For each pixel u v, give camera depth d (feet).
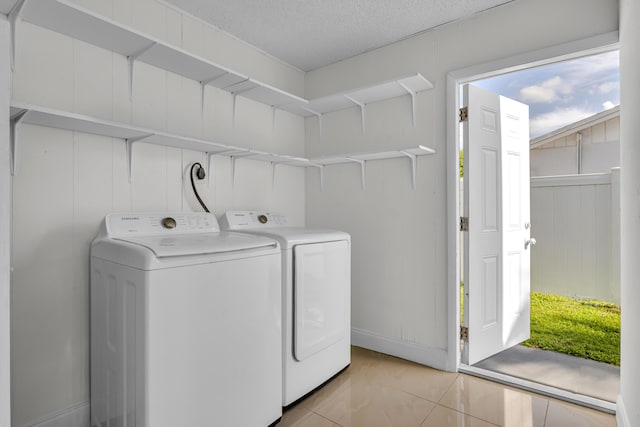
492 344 7.71
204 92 7.09
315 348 6.29
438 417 5.61
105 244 4.90
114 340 4.61
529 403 6.02
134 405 4.14
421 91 7.57
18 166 4.75
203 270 4.45
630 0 4.33
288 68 9.16
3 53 2.93
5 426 2.86
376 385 6.64
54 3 4.35
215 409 4.58
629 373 4.61
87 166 5.45
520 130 8.43
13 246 4.72
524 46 6.32
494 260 7.78
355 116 8.65
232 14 6.82
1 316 2.85
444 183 7.29
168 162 6.54
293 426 5.39
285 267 5.80
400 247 7.93
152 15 6.26
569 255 11.60
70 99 5.23
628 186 4.51
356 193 8.66
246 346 4.98
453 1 6.43
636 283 4.10
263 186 8.47
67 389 5.20
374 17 6.95
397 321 7.97
